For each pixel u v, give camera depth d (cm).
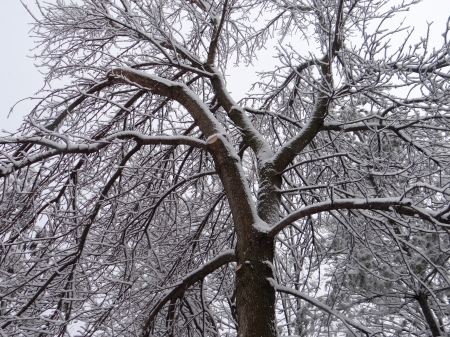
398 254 635
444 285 661
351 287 655
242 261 412
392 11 505
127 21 598
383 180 584
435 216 378
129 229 565
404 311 830
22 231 516
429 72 484
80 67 598
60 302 521
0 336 468
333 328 797
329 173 656
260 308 385
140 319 570
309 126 517
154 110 605
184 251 588
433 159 516
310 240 637
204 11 683
